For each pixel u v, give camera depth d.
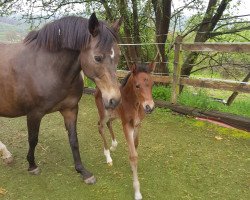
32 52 3.05
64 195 3.03
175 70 5.43
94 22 2.52
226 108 5.60
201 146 4.15
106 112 3.42
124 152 3.98
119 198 2.96
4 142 4.29
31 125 3.17
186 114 5.33
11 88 3.10
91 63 2.61
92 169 3.54
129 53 8.02
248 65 6.93
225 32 7.57
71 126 3.27
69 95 3.11
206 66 7.70
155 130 4.74
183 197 2.96
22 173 3.46
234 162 3.68
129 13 7.50
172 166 3.58
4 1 7.48
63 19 2.85
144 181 3.25
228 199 2.93
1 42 3.46
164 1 7.07
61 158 3.82
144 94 2.76
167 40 7.98
